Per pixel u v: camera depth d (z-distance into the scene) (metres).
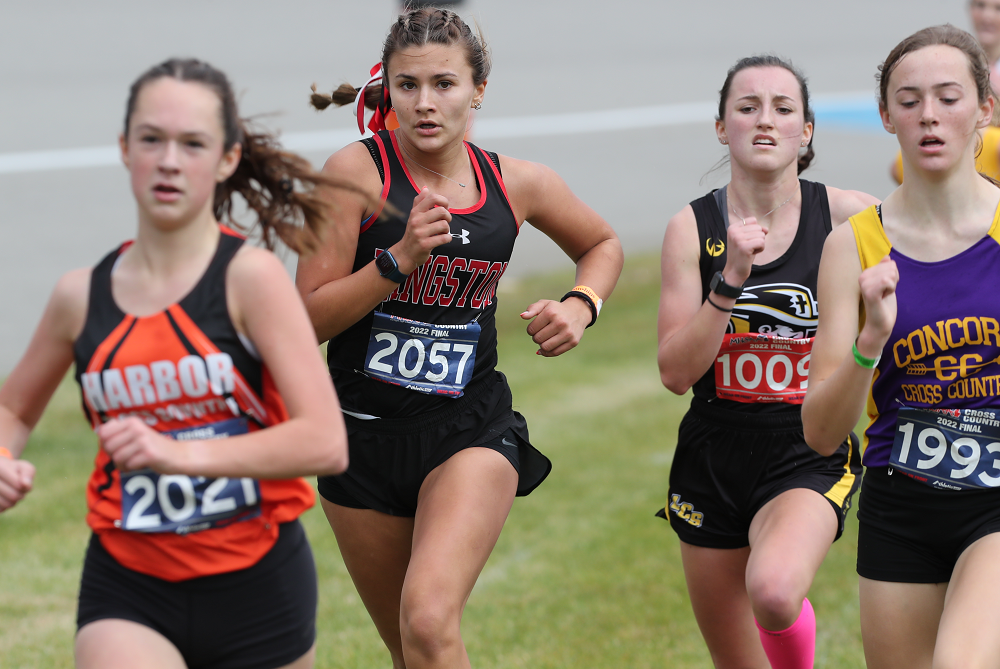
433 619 10.71
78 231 40.56
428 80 11.77
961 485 10.29
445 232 11.42
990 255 10.27
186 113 8.33
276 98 61.19
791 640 11.66
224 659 9.20
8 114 58.44
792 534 11.76
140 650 8.66
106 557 9.05
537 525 21.12
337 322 11.81
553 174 13.36
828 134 59.97
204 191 8.52
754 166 12.76
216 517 8.88
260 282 8.59
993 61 19.27
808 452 12.80
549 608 17.62
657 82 76.06
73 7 90.12
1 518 21.03
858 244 10.70
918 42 10.33
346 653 15.94
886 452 10.77
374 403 12.38
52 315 8.92
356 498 12.55
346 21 89.00
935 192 10.38
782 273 12.93
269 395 8.96
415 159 12.38
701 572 13.27
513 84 74.94
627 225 44.53
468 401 12.55
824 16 108.06
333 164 12.27
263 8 93.81
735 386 12.88
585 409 27.61
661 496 22.34
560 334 12.80
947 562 10.63
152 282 8.67
